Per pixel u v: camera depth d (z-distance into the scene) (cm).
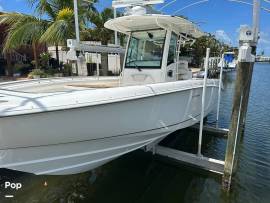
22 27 977
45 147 301
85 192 440
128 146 396
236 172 478
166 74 468
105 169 518
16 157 294
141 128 382
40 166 317
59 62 1476
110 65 909
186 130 764
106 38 1293
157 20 435
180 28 491
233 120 434
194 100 522
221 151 621
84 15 1078
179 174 502
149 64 471
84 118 301
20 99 287
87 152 344
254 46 432
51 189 445
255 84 2403
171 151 539
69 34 964
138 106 355
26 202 405
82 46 396
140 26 477
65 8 1020
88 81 524
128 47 495
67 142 310
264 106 1243
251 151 617
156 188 455
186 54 647
